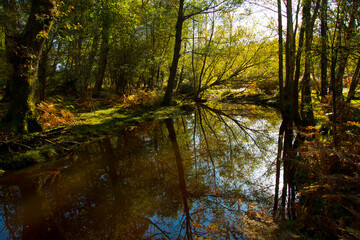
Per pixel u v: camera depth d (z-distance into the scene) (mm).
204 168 5250
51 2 5789
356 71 4199
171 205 3783
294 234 2504
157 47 16438
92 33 11633
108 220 3400
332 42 3598
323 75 5539
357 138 3150
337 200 2516
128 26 11969
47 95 12062
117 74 15312
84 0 9078
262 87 18609
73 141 6559
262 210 3227
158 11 14633
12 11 6605
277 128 8820
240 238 2750
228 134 8422
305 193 3006
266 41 13617
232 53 14578
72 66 14945
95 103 11664
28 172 4930
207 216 3422
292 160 3977
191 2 13000
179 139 7727
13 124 5664
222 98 19797
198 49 14188
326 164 3158
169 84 13750
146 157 5934
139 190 4258
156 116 11250
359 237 1894
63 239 2994
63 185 4410
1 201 3891
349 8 3438
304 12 6652
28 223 3342
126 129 8805
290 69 8125
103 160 5676
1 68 7180
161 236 3045
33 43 5703
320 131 5156
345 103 3484
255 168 5062
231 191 4078
